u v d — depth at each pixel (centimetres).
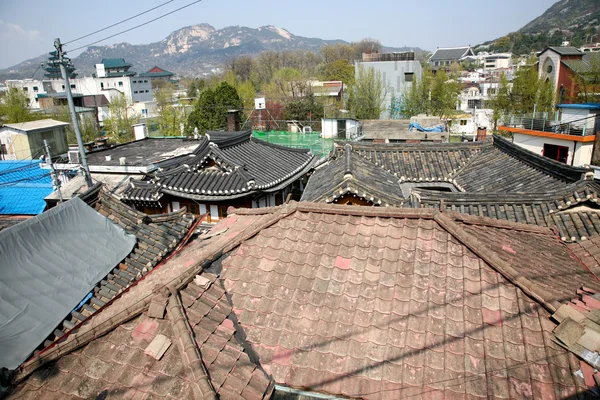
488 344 502
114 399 452
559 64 4559
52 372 494
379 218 702
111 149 2805
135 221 1223
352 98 5109
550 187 1356
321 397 485
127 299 657
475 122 4891
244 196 1812
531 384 455
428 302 557
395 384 477
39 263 916
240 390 461
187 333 500
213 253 676
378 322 543
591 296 577
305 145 3167
